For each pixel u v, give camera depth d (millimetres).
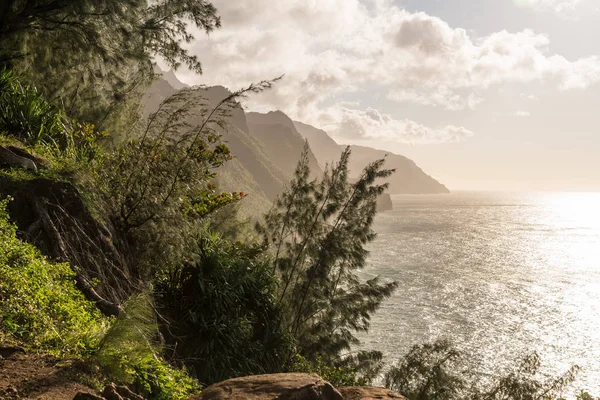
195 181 9672
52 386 4082
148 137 9422
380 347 51188
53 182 7578
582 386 47031
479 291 92000
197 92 9547
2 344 4488
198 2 13695
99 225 8102
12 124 9734
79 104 13219
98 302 6855
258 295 11031
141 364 5199
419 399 17172
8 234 6379
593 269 128625
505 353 55000
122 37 13023
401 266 117750
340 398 4383
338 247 17219
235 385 4391
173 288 9727
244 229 13852
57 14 12539
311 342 17828
